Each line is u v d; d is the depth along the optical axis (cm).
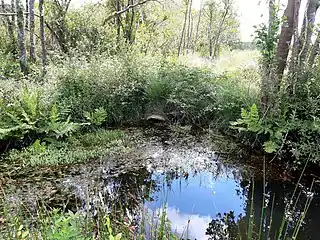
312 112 459
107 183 408
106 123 644
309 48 525
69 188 390
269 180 432
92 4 1131
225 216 351
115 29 1088
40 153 483
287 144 484
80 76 642
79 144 534
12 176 420
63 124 533
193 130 626
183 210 356
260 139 524
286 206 370
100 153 503
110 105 647
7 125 507
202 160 490
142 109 700
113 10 1145
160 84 685
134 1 1159
